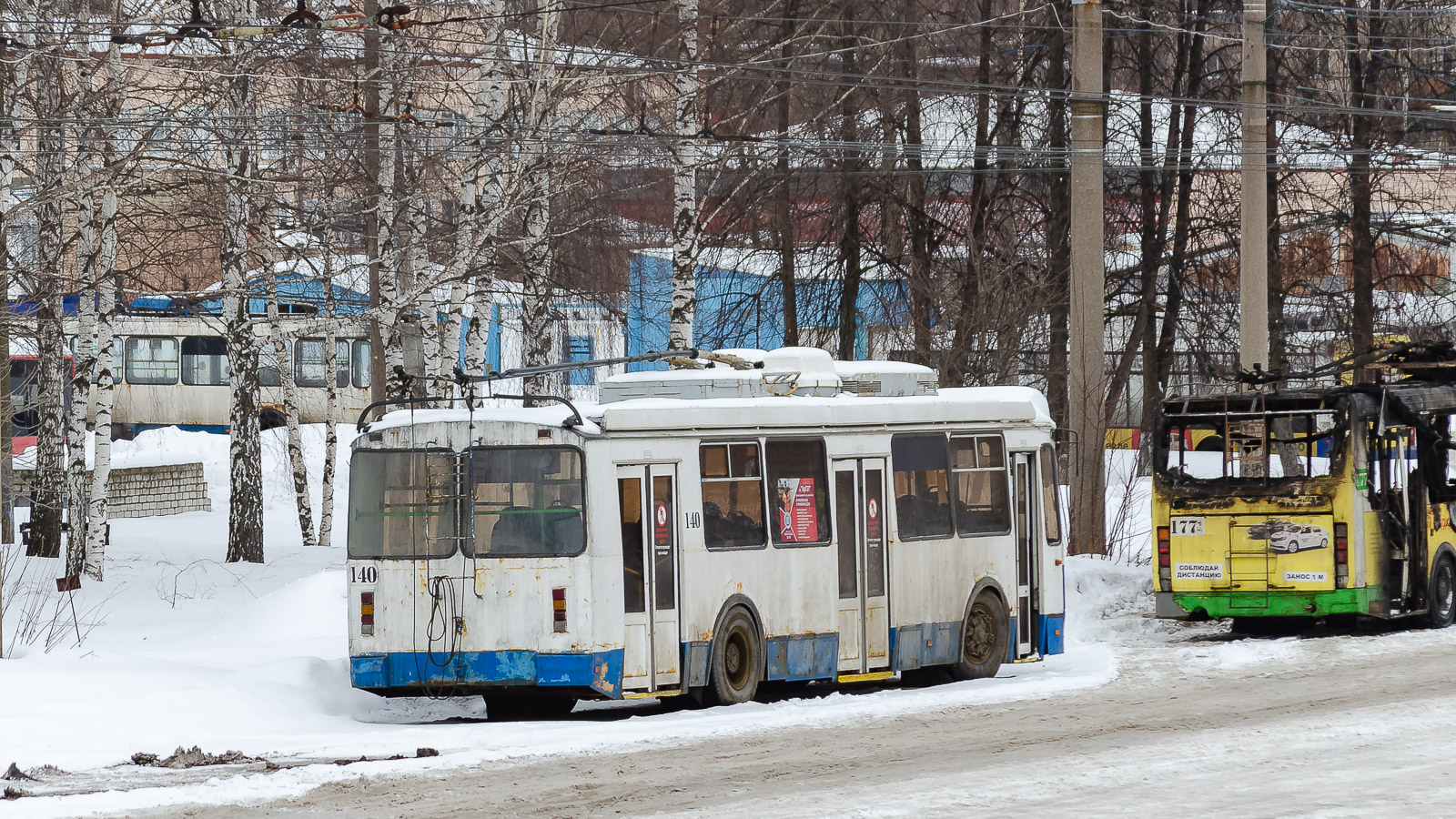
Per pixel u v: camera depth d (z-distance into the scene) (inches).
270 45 2484.0
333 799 1131.9
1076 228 2662.4
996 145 3838.6
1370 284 3996.1
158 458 4707.2
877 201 3782.0
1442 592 2343.8
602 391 1854.1
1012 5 3831.2
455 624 1585.9
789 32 3304.6
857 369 1940.2
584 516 1574.8
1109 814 1037.8
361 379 5679.1
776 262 3949.3
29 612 2245.3
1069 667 1958.7
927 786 1153.4
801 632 1748.3
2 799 1136.8
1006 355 3585.1
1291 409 2220.7
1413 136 4040.4
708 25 3016.7
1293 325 4131.4
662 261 4151.1
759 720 1519.4
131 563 2940.5
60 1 2455.7
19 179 2792.8
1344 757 1240.8
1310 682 1728.6
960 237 3831.2
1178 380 4121.6
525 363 3486.7
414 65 2576.3
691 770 1245.1
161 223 3235.7
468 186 2504.9
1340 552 2170.3
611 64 2812.5
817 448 1788.9
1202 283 3976.4
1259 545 2209.6
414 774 1235.2
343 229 3056.1
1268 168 3772.1
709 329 4057.6
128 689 1560.0
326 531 3555.6
